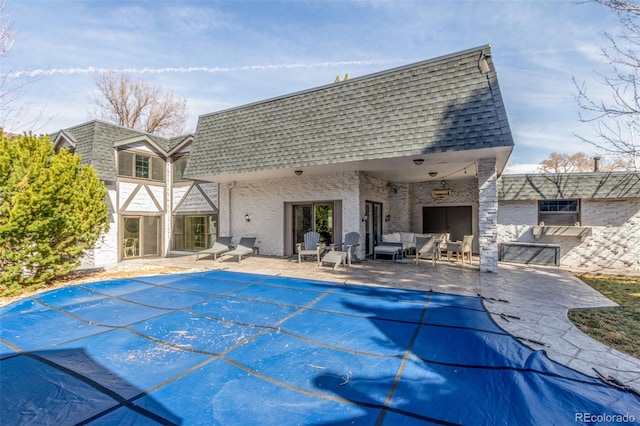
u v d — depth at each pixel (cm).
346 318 533
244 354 403
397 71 890
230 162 1134
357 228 1108
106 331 484
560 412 285
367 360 384
